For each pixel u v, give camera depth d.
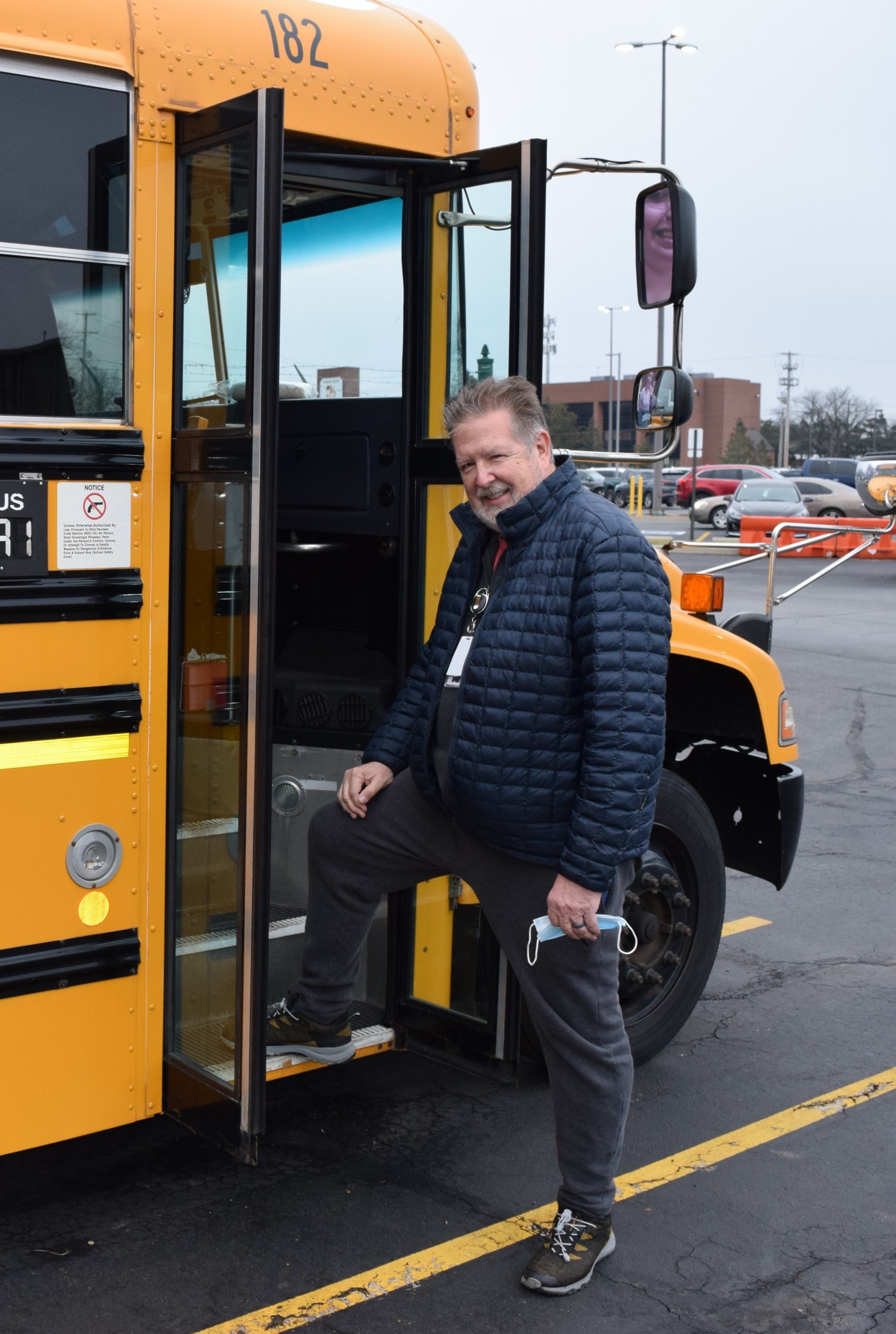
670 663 4.35
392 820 3.18
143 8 2.89
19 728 2.79
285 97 3.12
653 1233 3.21
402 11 3.53
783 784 4.40
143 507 2.95
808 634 15.21
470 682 2.87
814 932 5.53
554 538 2.80
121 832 2.98
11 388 2.76
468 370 3.48
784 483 30.53
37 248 2.76
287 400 3.92
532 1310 2.88
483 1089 3.98
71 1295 2.86
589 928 2.75
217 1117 3.01
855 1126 3.80
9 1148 2.91
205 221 2.89
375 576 4.01
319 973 3.35
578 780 2.81
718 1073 4.15
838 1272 3.07
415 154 3.45
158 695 3.01
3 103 2.71
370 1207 3.27
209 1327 2.77
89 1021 2.99
